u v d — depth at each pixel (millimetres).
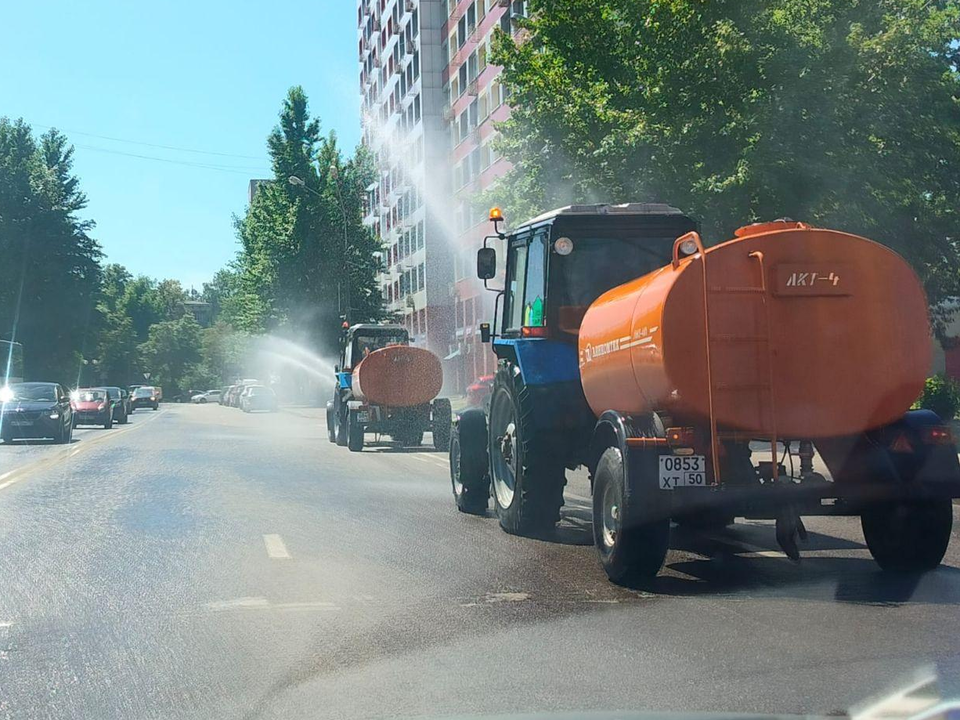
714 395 8094
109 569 9367
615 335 9109
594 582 8641
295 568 9359
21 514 13359
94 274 88312
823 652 6266
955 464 8352
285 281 72562
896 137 22250
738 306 8156
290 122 72375
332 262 72562
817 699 5273
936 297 26328
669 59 23047
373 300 74562
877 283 8258
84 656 6402
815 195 21422
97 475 19250
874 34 22062
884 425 8406
